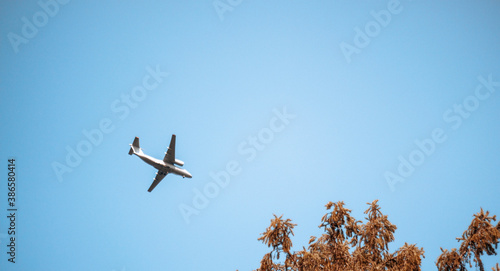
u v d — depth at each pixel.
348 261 19.69
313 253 19.39
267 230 19.67
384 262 19.94
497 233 18.94
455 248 20.17
